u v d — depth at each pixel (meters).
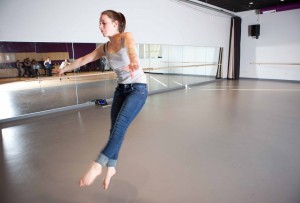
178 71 8.94
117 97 1.35
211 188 2.00
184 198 1.87
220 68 10.21
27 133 3.64
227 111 4.70
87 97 6.05
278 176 2.17
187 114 4.53
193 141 3.12
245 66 10.32
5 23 4.19
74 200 1.88
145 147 2.95
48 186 2.10
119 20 1.30
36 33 4.59
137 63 1.08
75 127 3.90
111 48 1.32
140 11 6.35
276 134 3.31
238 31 9.92
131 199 1.87
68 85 5.89
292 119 4.04
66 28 5.00
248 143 3.00
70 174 2.32
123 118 1.20
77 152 2.86
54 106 5.16
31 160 2.66
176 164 2.47
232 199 1.84
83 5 5.20
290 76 9.06
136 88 1.28
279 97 6.05
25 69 4.82
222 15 9.52
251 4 8.62
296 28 8.59
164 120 4.15
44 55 4.95
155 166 2.43
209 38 9.06
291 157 2.57
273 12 9.07
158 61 8.13
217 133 3.41
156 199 1.87
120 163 2.51
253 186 2.02
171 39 7.45
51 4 4.71
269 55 9.47
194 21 8.23
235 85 8.45
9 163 2.59
